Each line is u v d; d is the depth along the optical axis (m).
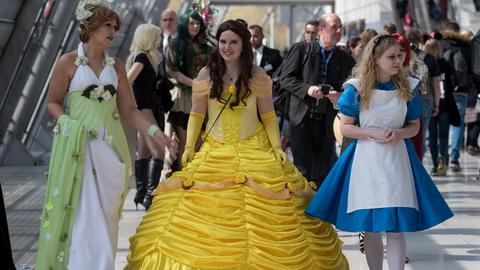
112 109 6.09
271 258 5.54
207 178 5.99
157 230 5.75
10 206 9.98
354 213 5.96
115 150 6.08
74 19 16.00
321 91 7.78
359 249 8.06
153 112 9.44
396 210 5.88
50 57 14.12
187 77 9.43
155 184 9.59
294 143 8.66
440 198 6.08
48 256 5.82
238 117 6.34
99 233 5.82
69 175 5.84
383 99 6.09
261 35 12.27
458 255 7.85
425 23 26.62
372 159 5.98
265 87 6.37
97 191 5.93
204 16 9.46
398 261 6.08
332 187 6.07
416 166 6.11
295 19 45.94
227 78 6.36
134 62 9.34
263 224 5.71
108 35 6.04
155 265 5.59
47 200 5.90
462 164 15.51
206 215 5.72
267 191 5.90
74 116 6.02
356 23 30.38
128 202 10.89
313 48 8.59
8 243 5.25
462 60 13.76
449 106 13.55
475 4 25.88
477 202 10.96
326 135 8.53
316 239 5.89
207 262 5.48
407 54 6.35
